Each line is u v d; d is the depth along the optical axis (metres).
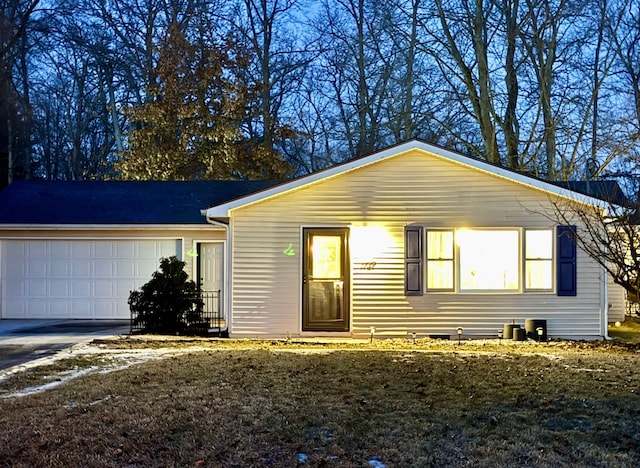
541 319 12.38
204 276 16.08
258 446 5.08
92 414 5.97
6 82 28.22
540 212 12.52
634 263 10.65
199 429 5.47
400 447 5.04
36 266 15.96
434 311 12.60
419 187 12.70
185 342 11.62
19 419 5.87
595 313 12.55
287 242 12.75
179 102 23.22
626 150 17.09
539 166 24.72
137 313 13.60
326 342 11.97
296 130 28.80
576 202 12.09
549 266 12.65
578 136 23.56
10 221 15.64
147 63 28.98
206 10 28.30
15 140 30.59
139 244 16.06
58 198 17.16
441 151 12.59
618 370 8.16
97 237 15.98
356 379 7.49
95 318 15.92
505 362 8.82
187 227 15.84
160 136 23.67
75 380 7.68
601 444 5.13
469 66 24.33
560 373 7.91
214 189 17.89
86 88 33.88
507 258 12.75
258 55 29.72
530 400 6.44
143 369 8.26
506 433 5.37
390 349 10.68
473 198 12.65
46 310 15.94
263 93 28.50
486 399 6.48
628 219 10.80
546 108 23.70
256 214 12.76
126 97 31.42
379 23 27.17
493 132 23.00
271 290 12.71
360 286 12.61
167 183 18.39
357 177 12.77
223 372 7.97
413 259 12.60
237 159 23.52
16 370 8.51
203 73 23.17
